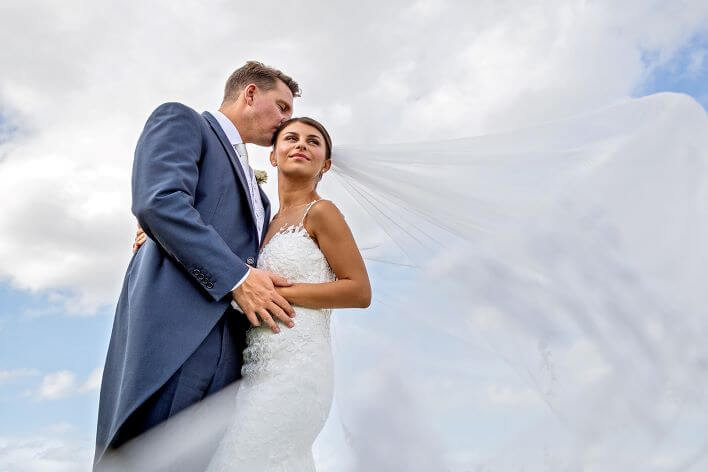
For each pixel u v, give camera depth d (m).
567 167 3.06
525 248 2.82
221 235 2.96
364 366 2.92
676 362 2.57
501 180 3.06
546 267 2.78
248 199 3.08
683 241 2.80
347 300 2.89
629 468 2.45
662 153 3.01
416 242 3.09
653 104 3.20
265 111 3.50
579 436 2.50
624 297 2.69
